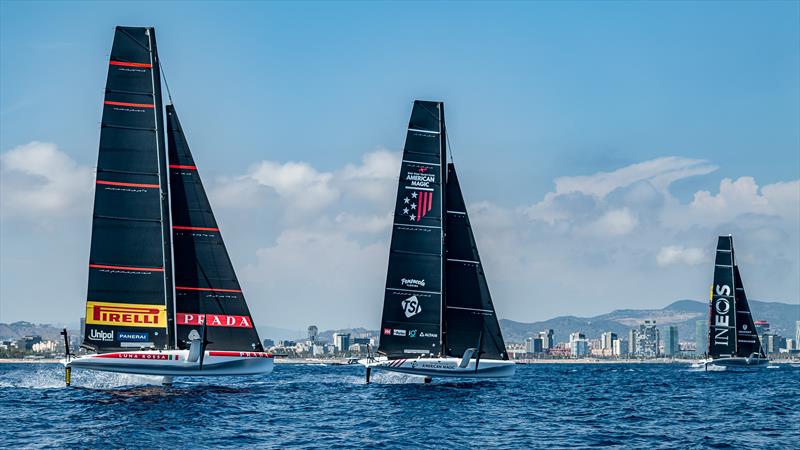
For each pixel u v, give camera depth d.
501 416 49.25
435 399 57.22
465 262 65.31
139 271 53.88
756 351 128.25
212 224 56.53
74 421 42.88
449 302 64.94
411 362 62.94
